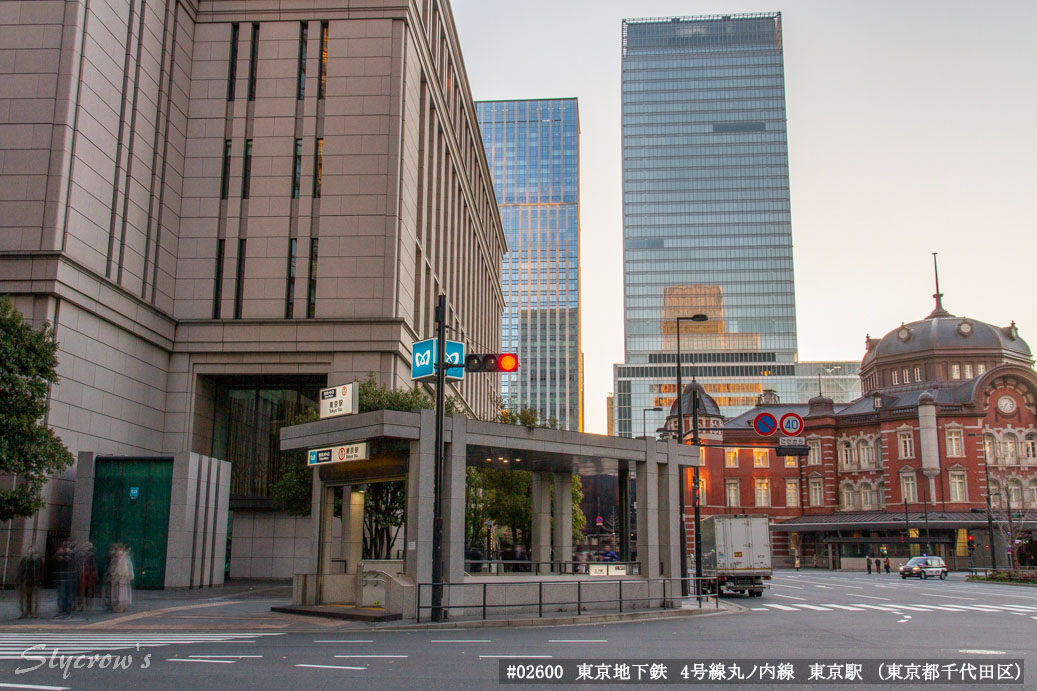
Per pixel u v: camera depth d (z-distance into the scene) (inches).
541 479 1294.3
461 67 2682.1
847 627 846.5
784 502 3722.9
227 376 1793.8
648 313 7672.2
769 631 790.5
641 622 901.8
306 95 1827.0
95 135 1503.4
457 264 2669.8
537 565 1259.8
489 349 3602.4
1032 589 1770.4
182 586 1323.8
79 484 1352.1
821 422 3720.5
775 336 7559.1
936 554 3270.2
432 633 741.9
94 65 1504.7
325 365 1720.0
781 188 7810.0
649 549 1057.5
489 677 463.5
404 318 1806.1
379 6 1849.2
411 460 868.6
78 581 892.6
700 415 3821.4
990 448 3385.8
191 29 1857.8
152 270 1679.4
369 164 1781.5
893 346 4136.3
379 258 1744.6
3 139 1417.3
